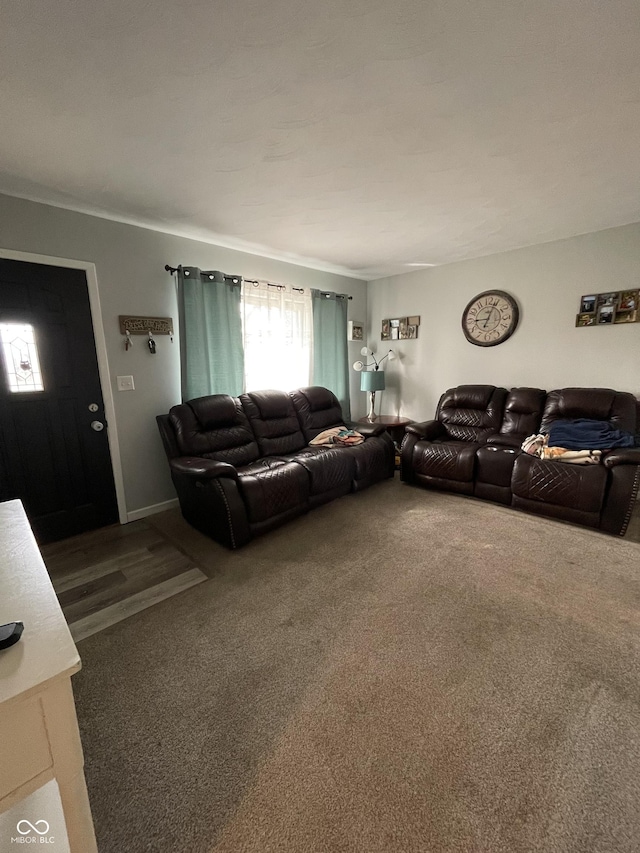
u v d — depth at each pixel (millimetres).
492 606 1815
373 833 947
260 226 2826
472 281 3887
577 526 2670
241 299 3414
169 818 989
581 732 1197
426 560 2242
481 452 3148
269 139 1707
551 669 1443
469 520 2799
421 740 1180
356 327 4789
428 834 945
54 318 2426
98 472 2709
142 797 1039
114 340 2709
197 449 2791
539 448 2922
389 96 1431
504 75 1327
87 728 1244
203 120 1558
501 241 3330
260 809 1005
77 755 664
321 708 1298
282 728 1229
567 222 2883
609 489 2502
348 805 1009
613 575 2061
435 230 3006
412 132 1674
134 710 1306
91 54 1192
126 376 2791
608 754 1130
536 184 2225
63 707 632
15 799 610
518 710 1276
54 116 1510
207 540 2535
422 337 4379
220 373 3230
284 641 1613
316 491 2928
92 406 2639
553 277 3369
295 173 2031
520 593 1913
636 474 2422
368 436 3719
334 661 1501
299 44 1174
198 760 1135
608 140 1766
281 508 2619
